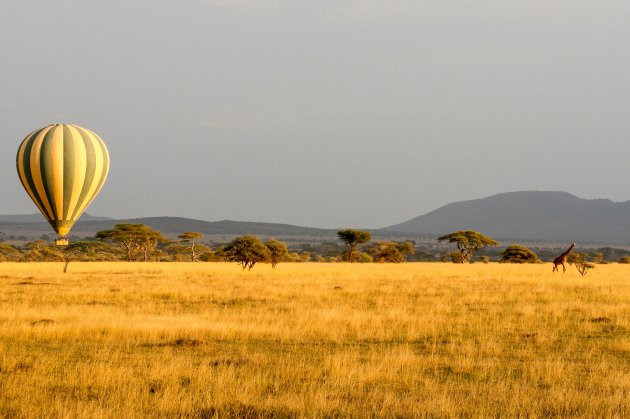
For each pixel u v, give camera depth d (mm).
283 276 112375
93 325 45219
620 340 43438
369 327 47031
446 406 26016
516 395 27641
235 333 43438
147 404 26609
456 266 159875
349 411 25844
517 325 49625
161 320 49594
